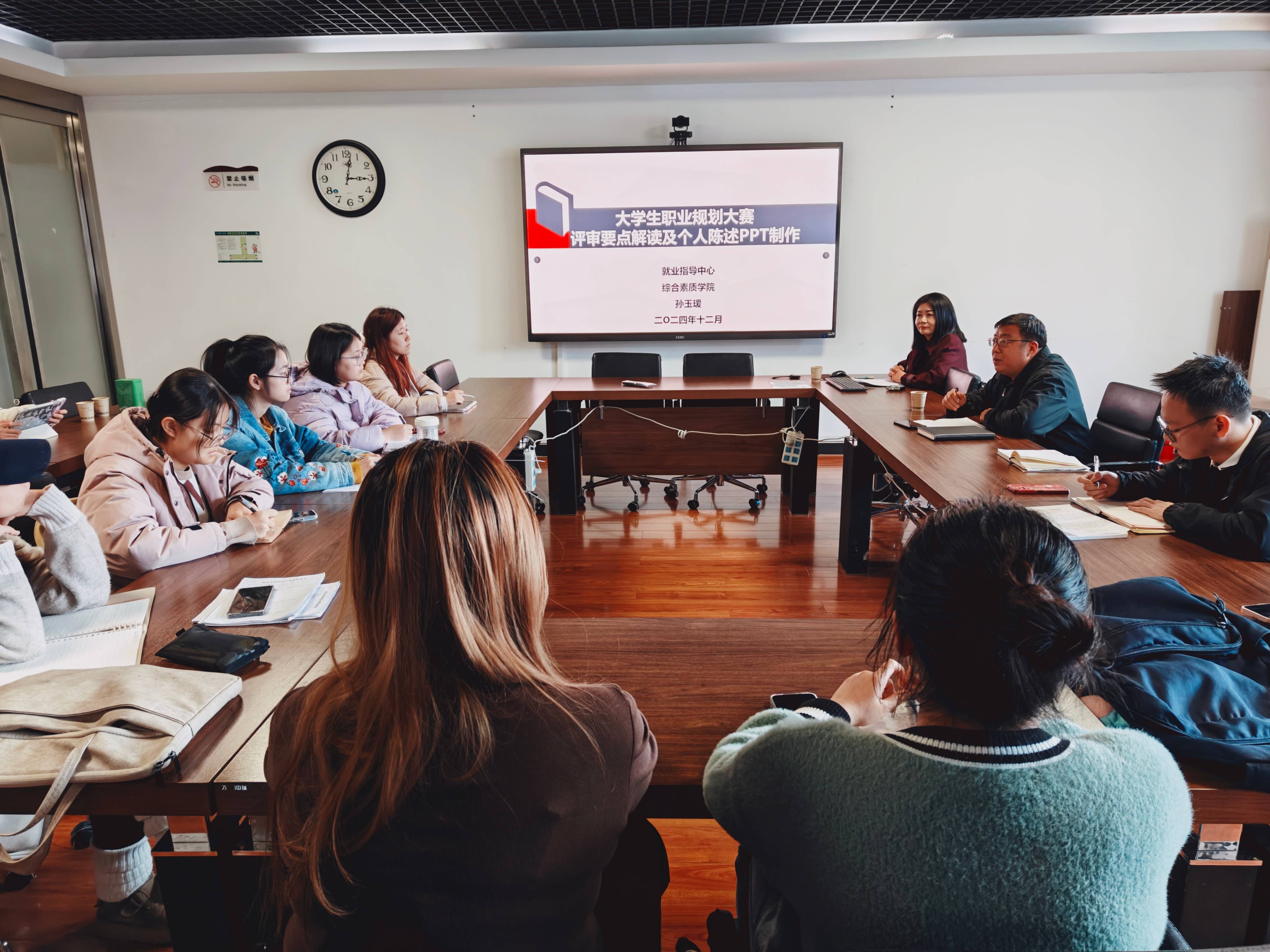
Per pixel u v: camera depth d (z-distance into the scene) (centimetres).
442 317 574
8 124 493
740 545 407
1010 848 64
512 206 555
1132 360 566
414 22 470
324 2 432
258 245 563
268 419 276
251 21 463
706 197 543
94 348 567
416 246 562
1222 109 525
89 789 108
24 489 142
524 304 570
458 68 487
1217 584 170
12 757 106
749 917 104
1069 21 483
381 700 74
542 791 75
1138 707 108
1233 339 546
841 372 486
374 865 75
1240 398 199
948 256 555
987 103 530
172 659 138
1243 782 103
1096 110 528
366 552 77
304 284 569
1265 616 153
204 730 120
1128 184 538
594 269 555
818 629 154
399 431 319
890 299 562
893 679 89
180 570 187
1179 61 492
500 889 75
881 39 485
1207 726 106
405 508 76
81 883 179
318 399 322
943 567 70
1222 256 546
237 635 149
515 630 81
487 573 77
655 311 561
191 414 191
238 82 510
